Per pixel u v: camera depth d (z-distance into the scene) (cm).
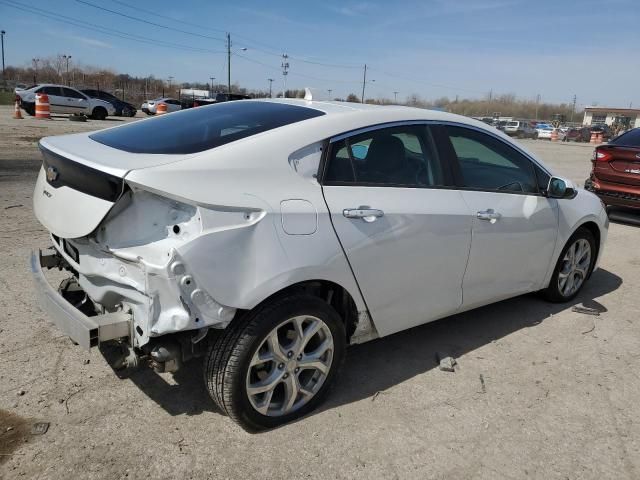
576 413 316
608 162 837
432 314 353
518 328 427
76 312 254
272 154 272
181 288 232
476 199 361
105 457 254
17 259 486
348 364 356
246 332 258
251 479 248
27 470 242
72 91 2452
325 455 267
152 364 257
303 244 267
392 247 307
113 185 244
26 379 309
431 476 258
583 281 497
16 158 1028
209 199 240
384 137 320
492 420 304
